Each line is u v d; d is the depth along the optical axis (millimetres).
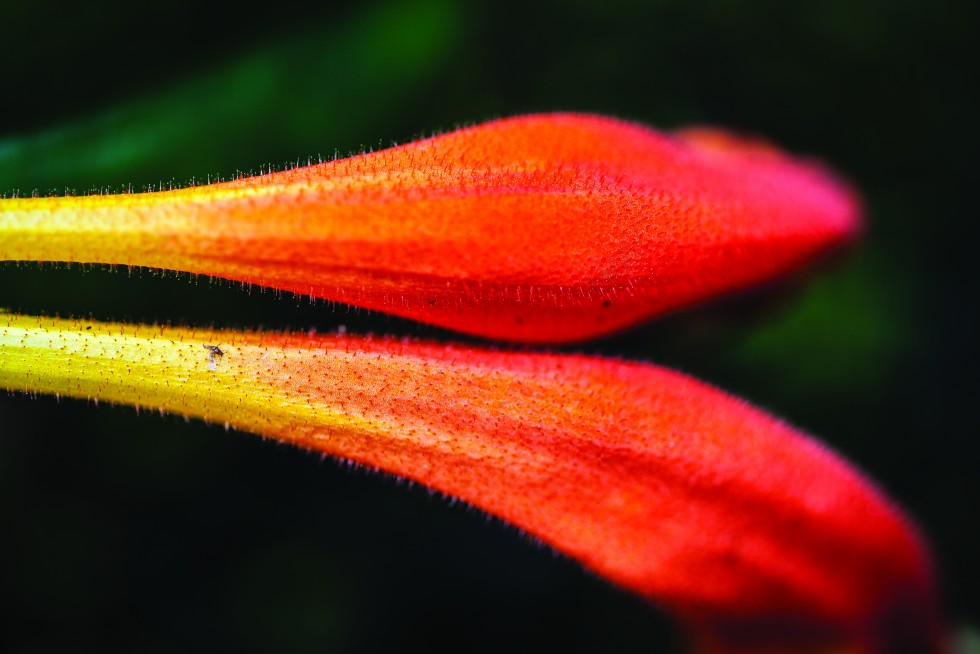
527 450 50
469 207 48
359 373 50
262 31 63
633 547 51
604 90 73
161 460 71
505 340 51
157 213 48
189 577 72
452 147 50
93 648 71
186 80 62
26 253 48
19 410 70
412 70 66
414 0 65
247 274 48
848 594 53
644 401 51
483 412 50
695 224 51
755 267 53
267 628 73
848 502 53
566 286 49
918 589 55
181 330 49
